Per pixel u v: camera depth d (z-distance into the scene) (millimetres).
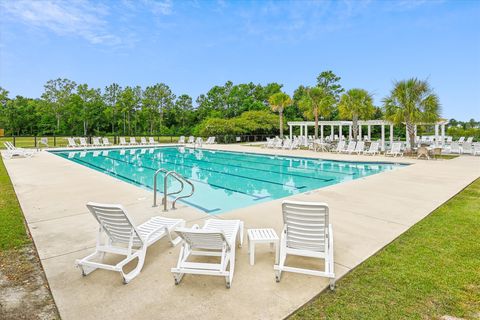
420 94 14922
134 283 2932
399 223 4668
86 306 2539
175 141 30094
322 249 3182
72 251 3666
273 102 26984
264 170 13469
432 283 2859
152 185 10156
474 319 2326
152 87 51594
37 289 2820
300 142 23391
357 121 21375
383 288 2791
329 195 6664
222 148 22422
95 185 7988
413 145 15578
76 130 48469
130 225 3131
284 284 2889
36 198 6465
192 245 3078
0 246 3822
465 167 11031
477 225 4520
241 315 2402
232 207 7250
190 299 2645
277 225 4648
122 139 26328
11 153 15078
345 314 2410
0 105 46625
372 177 8945
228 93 51062
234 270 3195
